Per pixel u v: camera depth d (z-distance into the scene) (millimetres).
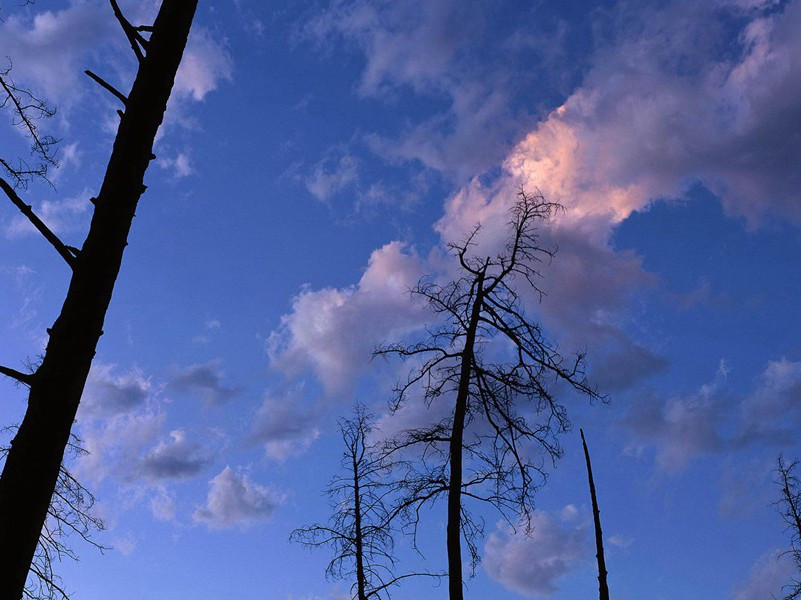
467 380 14820
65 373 4797
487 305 14969
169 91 5770
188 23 5977
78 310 4949
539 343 14594
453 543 14203
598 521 19578
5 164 7371
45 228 5027
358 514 19438
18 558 4402
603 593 18734
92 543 9438
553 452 14656
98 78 5516
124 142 5461
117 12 5637
